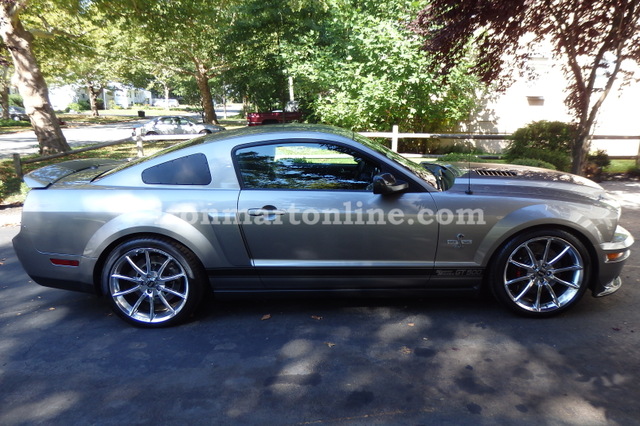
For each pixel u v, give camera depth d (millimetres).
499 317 3295
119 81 41844
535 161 7625
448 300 3619
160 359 2836
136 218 3084
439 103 11016
